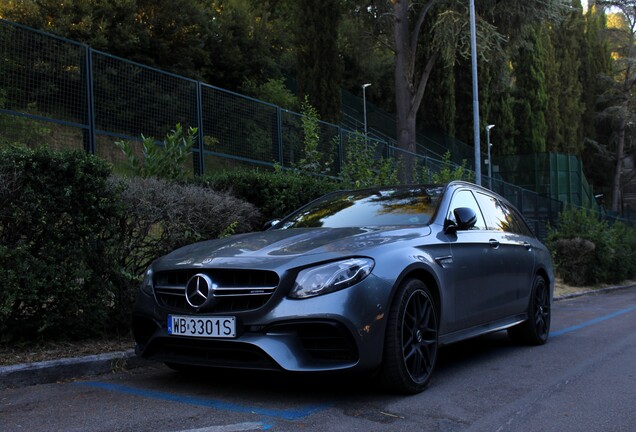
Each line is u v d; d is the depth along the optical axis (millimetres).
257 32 32812
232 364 3818
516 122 47062
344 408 3875
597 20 60375
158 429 3439
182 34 28922
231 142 10805
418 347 4258
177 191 6027
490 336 7547
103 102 8586
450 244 4883
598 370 5371
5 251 4617
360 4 28828
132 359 5074
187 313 3986
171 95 9695
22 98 7625
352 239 4223
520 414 3912
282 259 3916
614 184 60250
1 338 4926
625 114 56531
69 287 5035
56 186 4977
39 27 23547
